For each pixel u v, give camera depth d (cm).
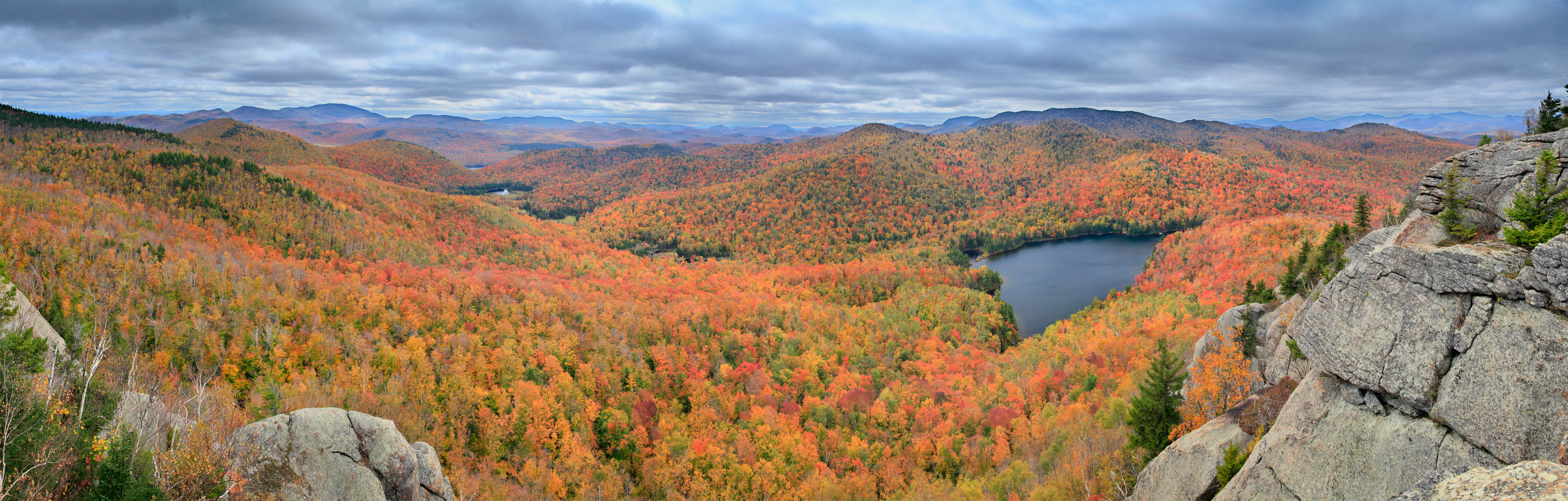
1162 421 4644
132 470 3262
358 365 11481
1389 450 2238
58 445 3198
